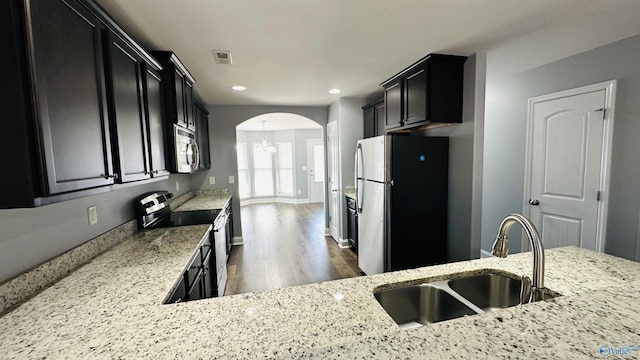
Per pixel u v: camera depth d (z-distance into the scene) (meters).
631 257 2.32
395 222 2.72
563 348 0.57
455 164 2.69
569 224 2.74
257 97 3.95
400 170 2.70
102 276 1.36
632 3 1.67
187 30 1.88
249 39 2.04
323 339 0.83
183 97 2.52
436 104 2.52
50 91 0.97
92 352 0.80
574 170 2.67
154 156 1.95
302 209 7.72
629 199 2.31
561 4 1.68
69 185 1.06
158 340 0.85
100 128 1.30
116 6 1.58
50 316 1.00
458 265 1.43
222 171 4.54
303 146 8.72
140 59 1.74
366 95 3.98
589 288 1.15
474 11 1.73
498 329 0.64
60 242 1.39
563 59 2.69
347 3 1.60
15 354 0.80
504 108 3.31
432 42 2.19
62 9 1.04
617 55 2.30
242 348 0.80
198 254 1.92
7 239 1.11
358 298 1.09
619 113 2.33
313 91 3.70
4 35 0.86
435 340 0.60
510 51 2.42
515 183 3.23
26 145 0.89
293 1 1.57
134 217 2.22
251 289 3.05
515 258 1.51
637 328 0.64
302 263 3.74
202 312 1.00
